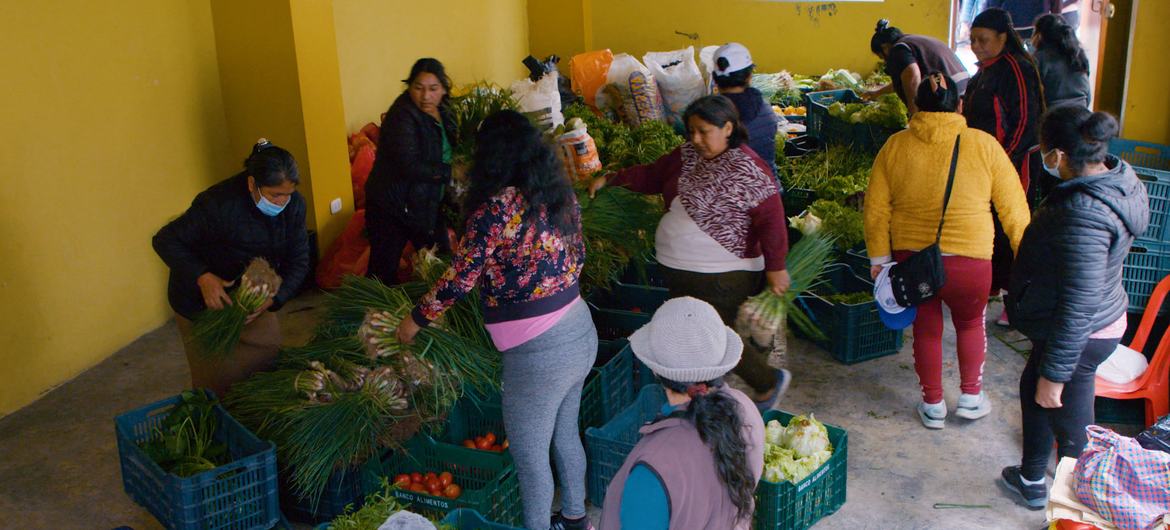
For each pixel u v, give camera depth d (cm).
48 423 466
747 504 214
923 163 409
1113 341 352
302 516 380
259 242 384
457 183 534
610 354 449
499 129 308
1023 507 388
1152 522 281
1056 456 420
